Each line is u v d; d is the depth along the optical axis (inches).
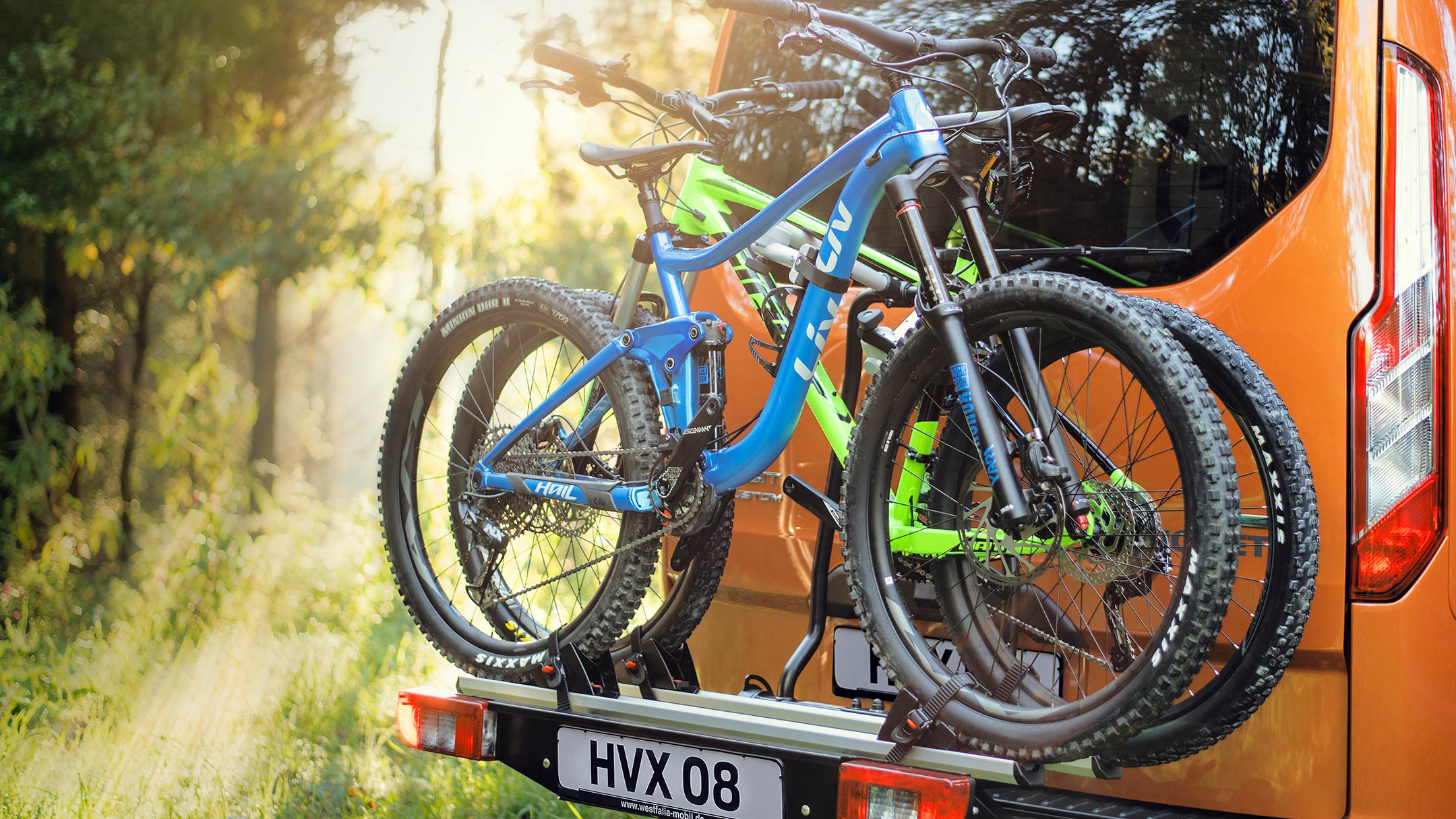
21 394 293.7
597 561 100.8
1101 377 94.0
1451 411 86.7
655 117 106.4
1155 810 88.2
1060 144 102.7
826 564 97.7
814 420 110.6
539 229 324.2
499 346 112.1
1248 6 95.7
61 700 182.2
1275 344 89.6
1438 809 85.5
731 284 117.4
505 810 142.5
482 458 110.1
